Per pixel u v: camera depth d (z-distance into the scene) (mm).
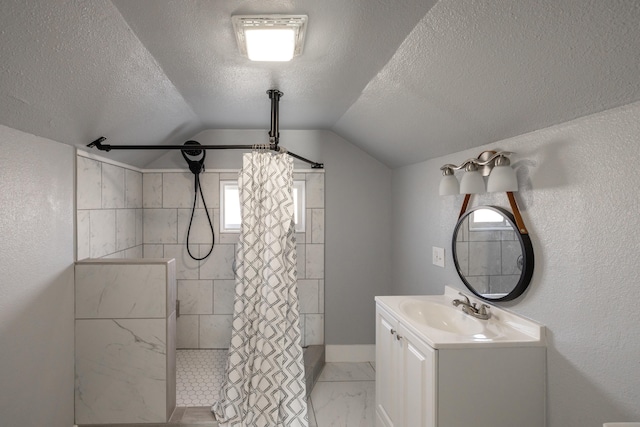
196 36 1384
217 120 2795
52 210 1810
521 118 1455
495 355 1451
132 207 2871
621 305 1139
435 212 2434
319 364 2975
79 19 1129
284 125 2998
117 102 1775
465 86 1443
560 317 1384
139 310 2045
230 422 2047
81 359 2023
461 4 1045
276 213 2146
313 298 3199
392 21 1252
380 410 2141
